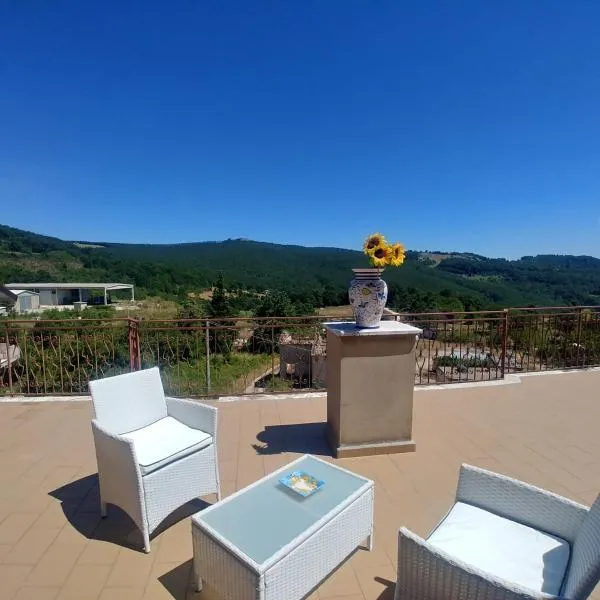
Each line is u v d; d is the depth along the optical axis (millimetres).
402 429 3092
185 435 2359
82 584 1818
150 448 2207
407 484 2652
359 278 2967
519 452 3129
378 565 1949
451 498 2494
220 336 6805
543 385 4828
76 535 2152
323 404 4164
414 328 3000
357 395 2980
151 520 2035
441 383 4914
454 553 1465
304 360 7426
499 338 5801
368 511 1942
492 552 1470
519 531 1582
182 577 1864
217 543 1551
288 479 1943
